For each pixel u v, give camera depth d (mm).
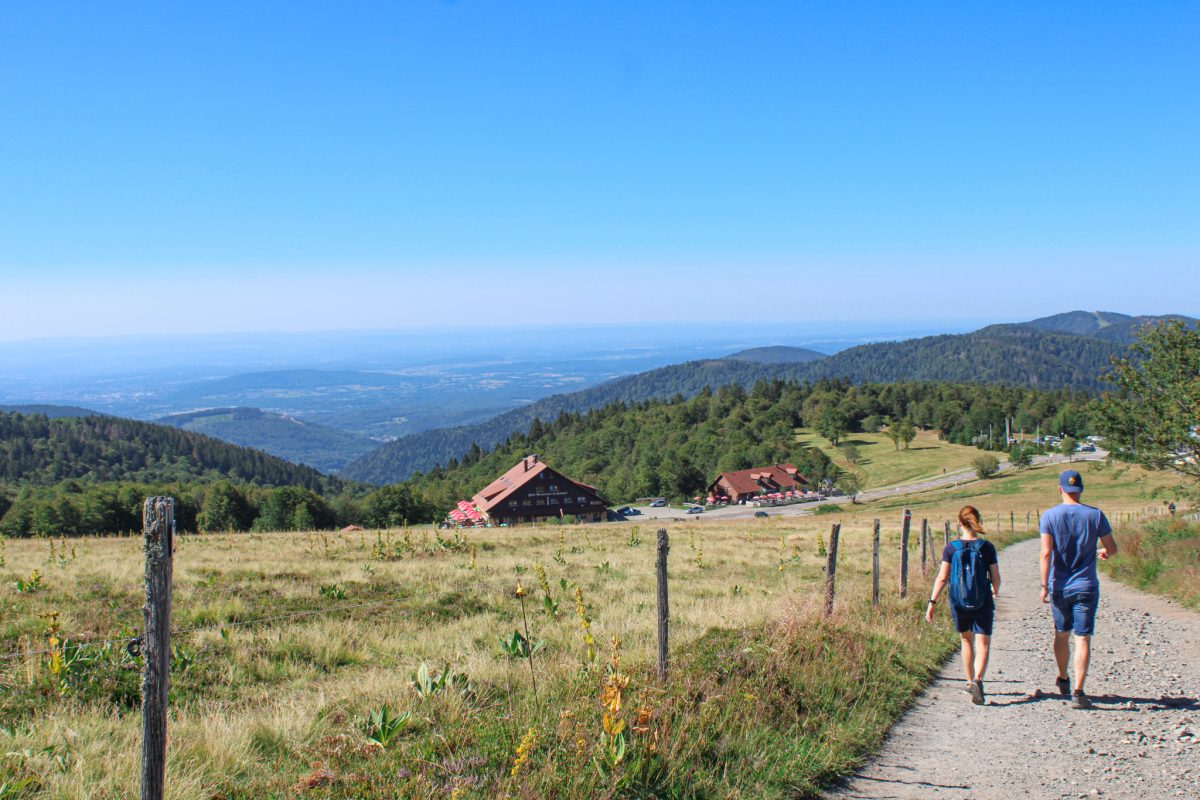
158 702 3674
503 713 6406
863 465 149000
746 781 5176
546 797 4590
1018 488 96938
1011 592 17719
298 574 16406
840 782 5512
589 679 7086
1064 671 7895
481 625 11344
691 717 5855
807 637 8445
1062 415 149250
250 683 8500
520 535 29469
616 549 25031
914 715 7238
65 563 17094
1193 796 5188
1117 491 85188
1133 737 6500
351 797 4770
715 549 25484
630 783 4805
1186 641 10984
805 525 44469
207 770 5359
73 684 7547
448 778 4922
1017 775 5648
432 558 20750
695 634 9977
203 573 15906
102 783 5004
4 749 5664
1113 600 15570
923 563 17547
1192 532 22000
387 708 6016
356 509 102562
